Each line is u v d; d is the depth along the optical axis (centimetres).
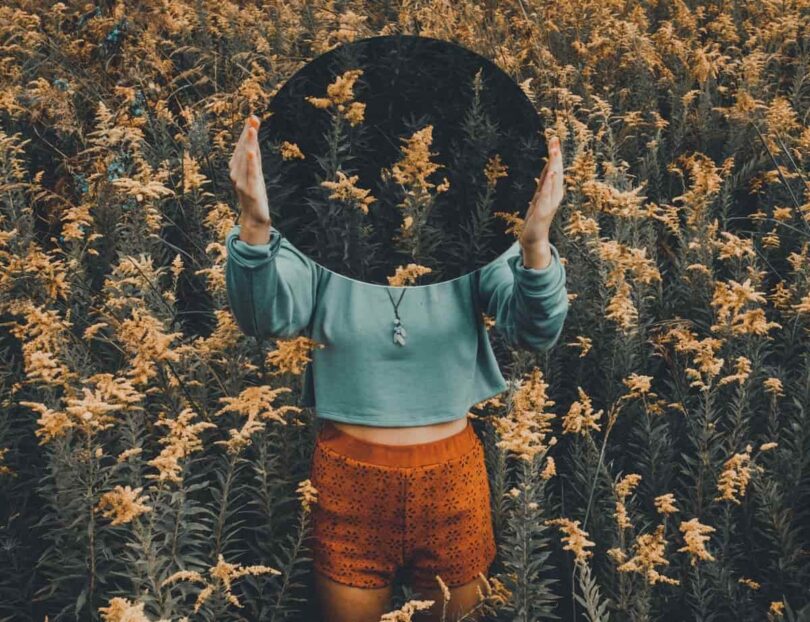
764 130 464
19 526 276
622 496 243
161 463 219
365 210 204
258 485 279
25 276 306
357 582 239
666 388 342
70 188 412
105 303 318
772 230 414
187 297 384
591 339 332
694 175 380
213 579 223
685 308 362
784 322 350
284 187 203
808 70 539
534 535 272
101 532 239
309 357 244
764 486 266
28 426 297
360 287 226
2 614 258
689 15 608
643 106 506
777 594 266
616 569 251
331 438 239
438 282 209
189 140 435
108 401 238
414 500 231
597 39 533
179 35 553
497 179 204
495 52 488
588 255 341
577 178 356
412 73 196
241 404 242
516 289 217
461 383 232
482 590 247
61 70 491
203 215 404
